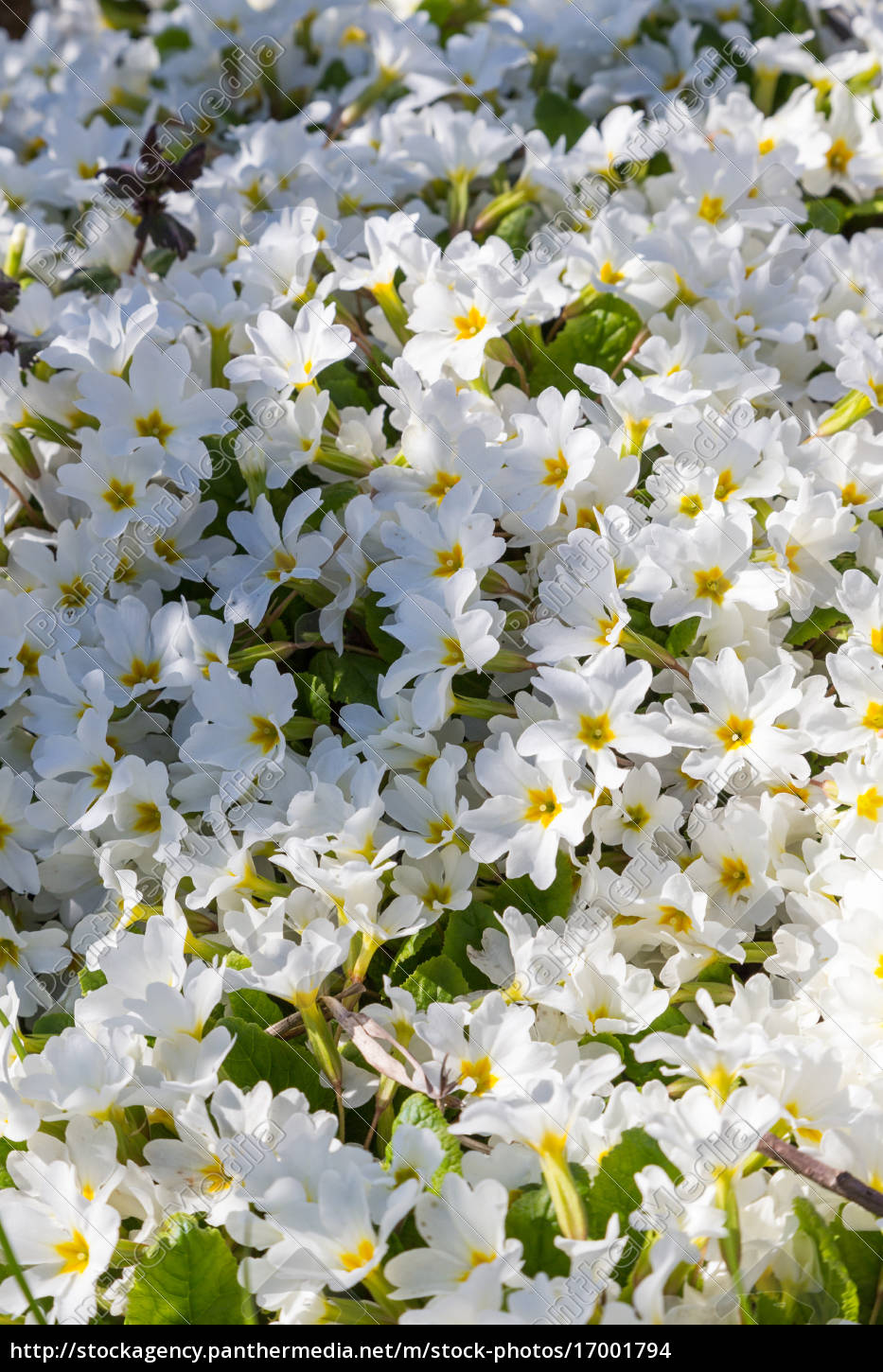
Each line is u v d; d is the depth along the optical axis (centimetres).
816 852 62
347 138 80
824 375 70
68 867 66
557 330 72
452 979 61
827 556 64
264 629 67
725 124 77
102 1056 59
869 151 77
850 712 62
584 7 82
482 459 65
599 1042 61
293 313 71
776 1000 61
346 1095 60
